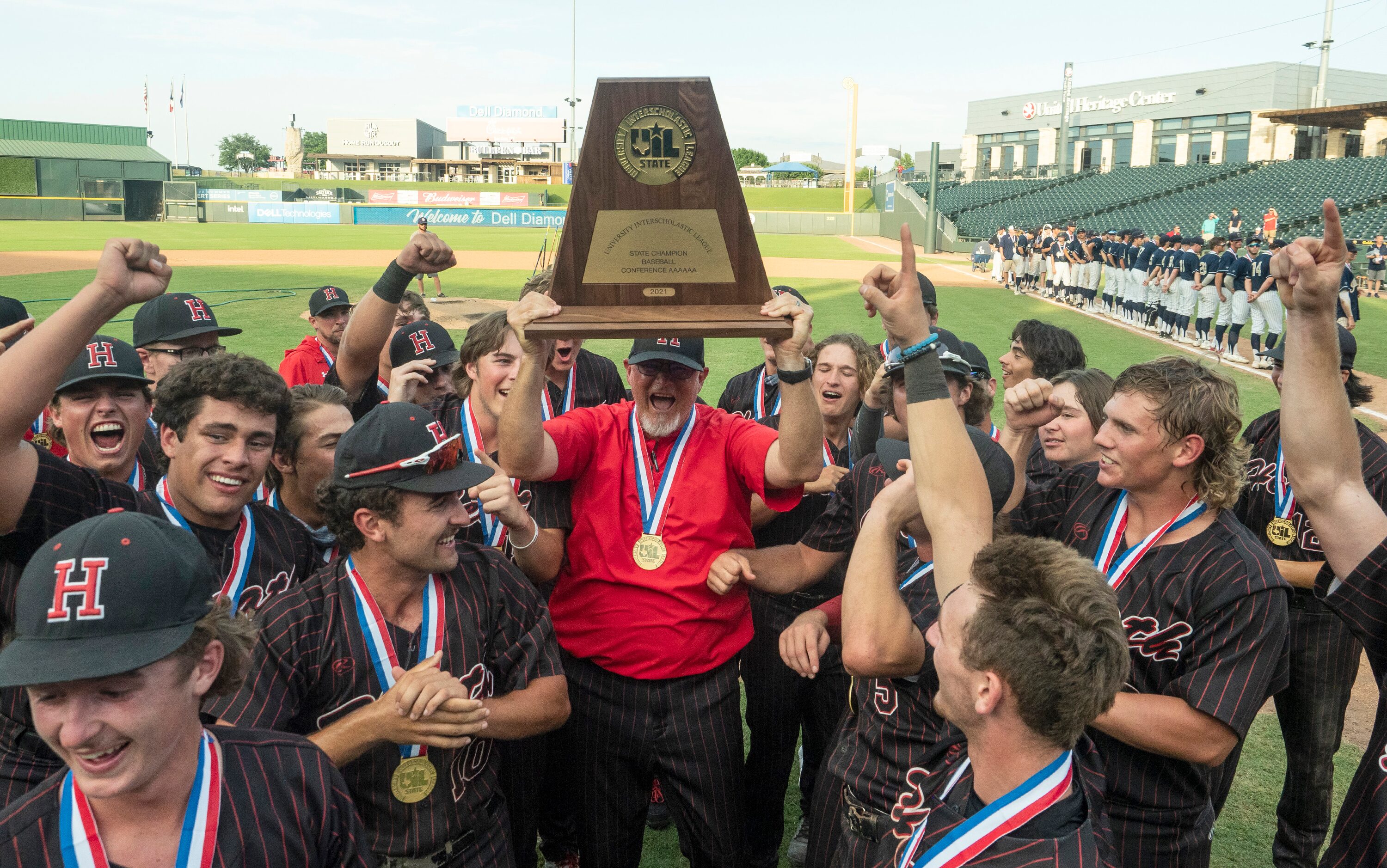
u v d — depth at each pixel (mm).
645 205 2615
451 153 99562
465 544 2711
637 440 3287
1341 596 2213
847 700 3455
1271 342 14375
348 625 2363
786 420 2898
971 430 2654
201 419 2648
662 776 3221
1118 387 2605
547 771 3645
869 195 71938
